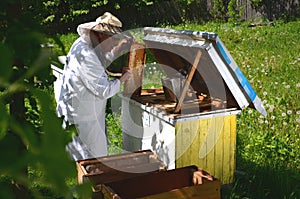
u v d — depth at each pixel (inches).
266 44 427.8
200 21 682.2
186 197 101.3
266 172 152.7
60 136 22.1
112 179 120.6
